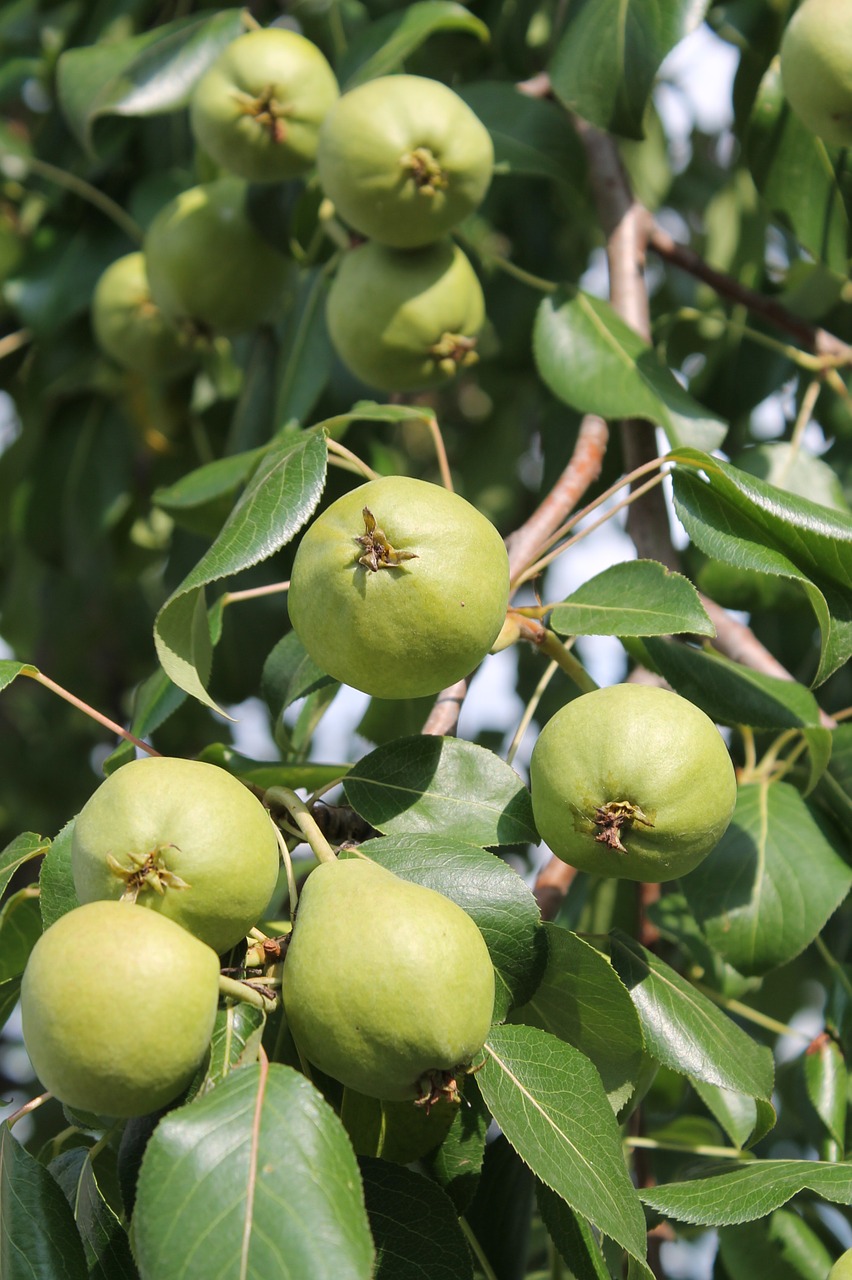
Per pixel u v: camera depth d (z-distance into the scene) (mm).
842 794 817
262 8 1193
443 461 792
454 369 880
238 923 649
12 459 1301
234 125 906
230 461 905
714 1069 706
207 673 740
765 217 1162
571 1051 676
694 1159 939
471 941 638
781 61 845
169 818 645
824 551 735
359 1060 631
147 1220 609
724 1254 798
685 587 721
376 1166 674
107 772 782
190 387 1246
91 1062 616
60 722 1565
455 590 667
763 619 1071
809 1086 825
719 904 788
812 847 792
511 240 1272
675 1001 718
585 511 746
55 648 1438
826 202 921
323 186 852
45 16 1281
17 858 710
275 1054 675
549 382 874
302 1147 618
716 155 1438
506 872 685
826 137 850
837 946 908
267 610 1072
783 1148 1061
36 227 1179
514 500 1364
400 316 862
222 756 808
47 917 700
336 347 887
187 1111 623
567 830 684
